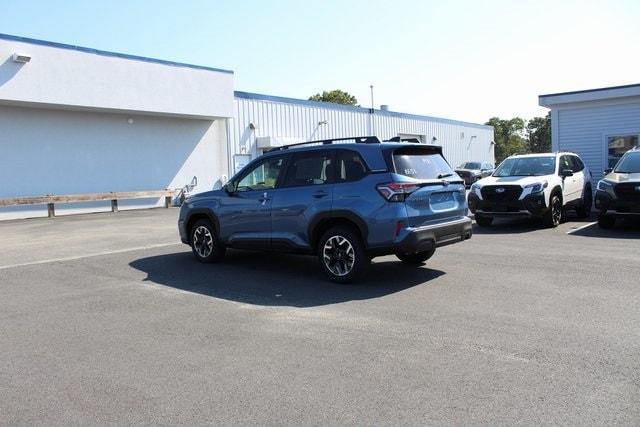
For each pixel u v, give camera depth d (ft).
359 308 20.06
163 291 23.45
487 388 12.84
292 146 26.50
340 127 103.24
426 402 12.21
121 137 72.49
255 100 87.20
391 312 19.42
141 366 14.80
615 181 39.17
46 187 65.00
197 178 81.25
